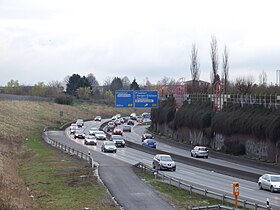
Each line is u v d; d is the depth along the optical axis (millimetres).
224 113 75625
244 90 82562
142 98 86812
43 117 122375
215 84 86562
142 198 30953
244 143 67062
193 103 94625
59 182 38562
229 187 38125
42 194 33688
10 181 36750
